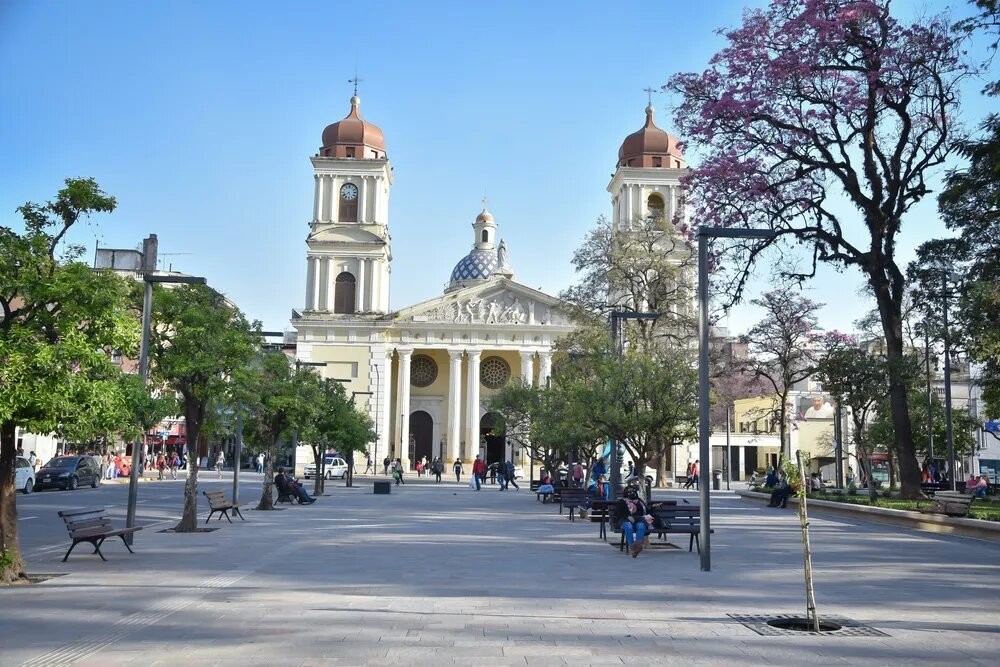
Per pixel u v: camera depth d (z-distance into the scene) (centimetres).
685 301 5216
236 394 2544
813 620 1154
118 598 1377
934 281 3450
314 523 2939
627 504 2078
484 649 1019
